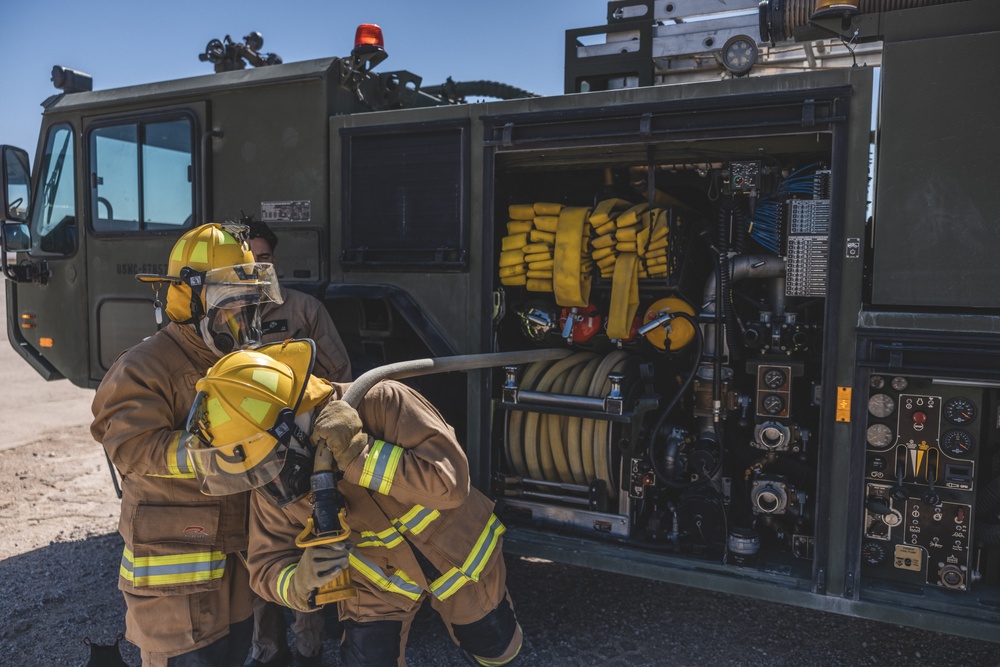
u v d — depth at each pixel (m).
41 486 5.23
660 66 4.18
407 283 3.33
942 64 2.43
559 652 3.09
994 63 2.38
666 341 3.24
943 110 2.43
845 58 4.02
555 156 3.25
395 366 2.23
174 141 3.89
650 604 3.54
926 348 2.45
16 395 8.48
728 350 3.25
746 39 2.92
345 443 1.66
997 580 2.65
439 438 1.84
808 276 2.78
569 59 4.15
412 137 3.28
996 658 3.05
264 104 3.63
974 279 2.43
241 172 3.71
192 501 2.02
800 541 2.89
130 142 4.05
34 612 3.45
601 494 3.13
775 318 3.07
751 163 2.95
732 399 3.19
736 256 3.22
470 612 2.10
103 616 3.41
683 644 3.17
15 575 3.84
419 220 3.28
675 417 3.47
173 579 1.97
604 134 2.89
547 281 3.28
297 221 3.58
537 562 4.04
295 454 1.68
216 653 2.05
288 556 1.86
